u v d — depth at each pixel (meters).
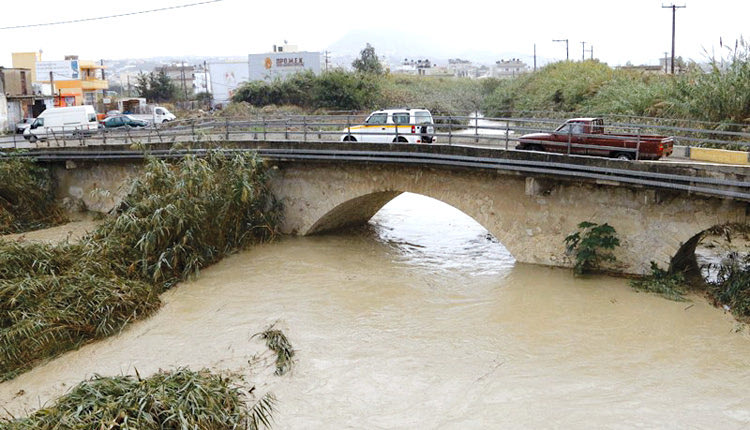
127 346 12.64
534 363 11.34
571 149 15.84
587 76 34.44
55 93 53.28
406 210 24.61
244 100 48.12
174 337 12.97
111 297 13.52
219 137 26.78
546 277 15.12
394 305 14.29
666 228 13.94
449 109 46.53
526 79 48.78
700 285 14.27
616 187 14.42
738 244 16.80
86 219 23.52
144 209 16.67
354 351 12.05
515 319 13.20
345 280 15.96
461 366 11.34
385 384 10.78
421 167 17.06
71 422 8.12
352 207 19.80
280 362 11.52
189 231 16.44
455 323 13.18
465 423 9.52
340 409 10.02
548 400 10.08
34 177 23.47
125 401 8.55
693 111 19.98
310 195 19.39
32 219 22.95
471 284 15.48
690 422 9.30
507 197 16.03
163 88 63.91
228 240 18.23
